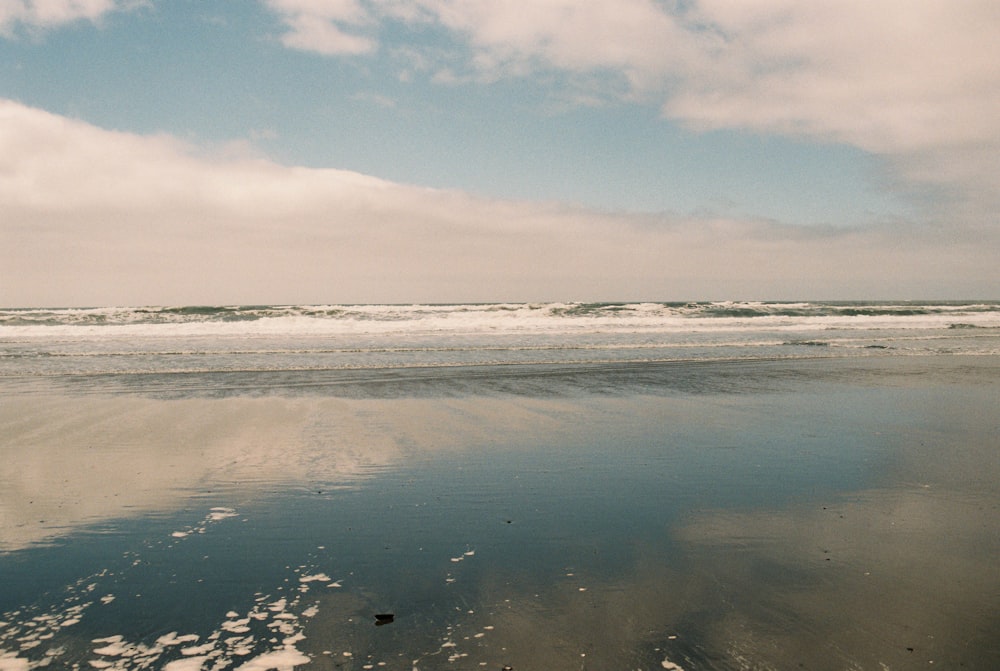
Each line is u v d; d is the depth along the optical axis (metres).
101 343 23.12
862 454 7.71
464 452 7.80
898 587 4.08
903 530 5.16
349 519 5.41
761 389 13.08
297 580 4.20
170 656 3.26
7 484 6.34
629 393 12.52
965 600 3.89
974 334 29.69
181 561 4.50
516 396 12.12
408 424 9.48
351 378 14.59
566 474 6.84
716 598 3.93
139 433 8.73
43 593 3.98
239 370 15.98
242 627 3.57
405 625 3.59
